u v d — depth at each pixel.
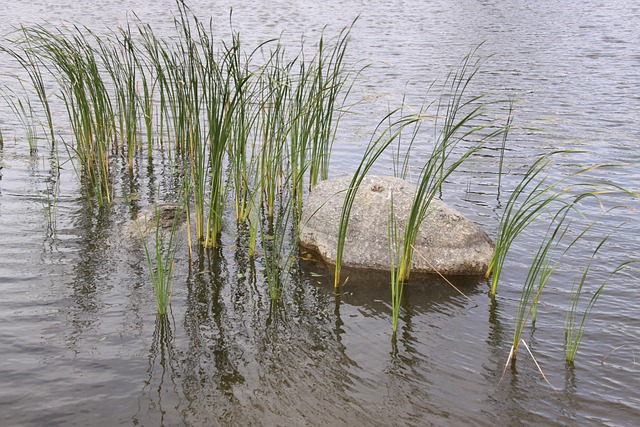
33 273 6.56
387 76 17.08
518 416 4.74
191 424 4.58
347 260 7.12
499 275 6.50
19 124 12.06
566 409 4.81
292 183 9.02
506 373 5.25
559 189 9.34
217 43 20.62
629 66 18.42
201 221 7.49
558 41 23.05
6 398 4.73
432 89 15.66
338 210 7.45
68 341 5.47
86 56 9.96
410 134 12.19
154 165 10.36
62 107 13.34
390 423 4.67
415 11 32.47
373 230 7.22
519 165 10.44
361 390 5.03
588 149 11.16
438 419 4.72
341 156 10.88
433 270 6.95
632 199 8.88
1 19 23.81
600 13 30.70
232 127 8.41
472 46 22.08
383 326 5.96
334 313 6.17
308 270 7.02
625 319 5.98
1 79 15.03
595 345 5.60
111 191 9.08
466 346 5.64
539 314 6.12
